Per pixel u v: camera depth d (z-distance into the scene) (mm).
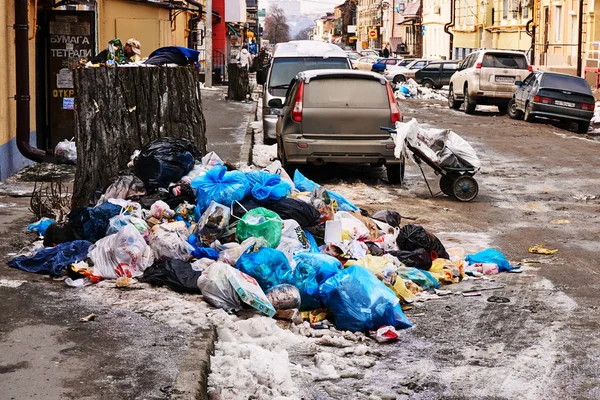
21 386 5176
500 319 7328
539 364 6230
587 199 13594
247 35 92500
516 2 58750
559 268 9102
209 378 5570
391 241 9117
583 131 25750
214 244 8055
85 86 9891
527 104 26719
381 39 122562
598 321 7258
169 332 6254
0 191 11875
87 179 9852
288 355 6293
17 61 13547
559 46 49750
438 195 13766
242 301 6871
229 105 29500
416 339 6828
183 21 41906
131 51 14797
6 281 7492
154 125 10281
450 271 8508
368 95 14109
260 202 8750
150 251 7848
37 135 15781
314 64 19734
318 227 8820
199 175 9203
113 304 6906
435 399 5598
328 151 14016
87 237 8328
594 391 5723
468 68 31062
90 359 5668
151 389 5176
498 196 13734
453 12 72938
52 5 15867
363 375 6020
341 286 7086
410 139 13141
